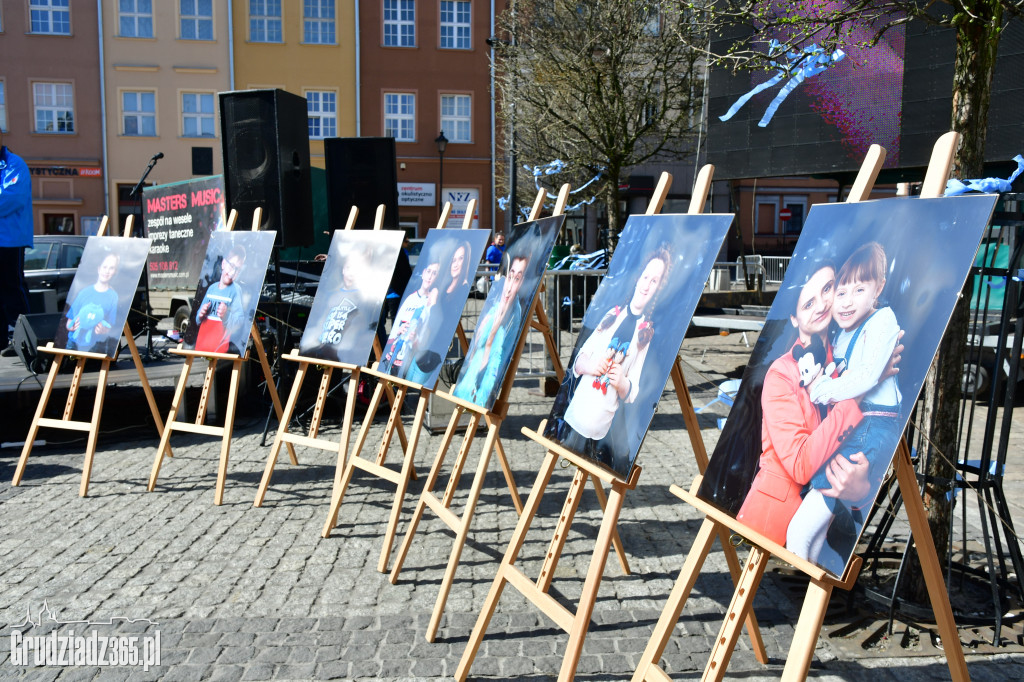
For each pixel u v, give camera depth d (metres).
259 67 27.08
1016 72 7.93
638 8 13.10
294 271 11.02
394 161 8.51
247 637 3.20
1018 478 5.32
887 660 2.97
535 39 14.77
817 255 2.38
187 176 26.95
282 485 5.26
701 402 7.85
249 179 7.25
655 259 2.98
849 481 1.98
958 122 3.21
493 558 4.03
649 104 14.93
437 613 3.19
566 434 3.04
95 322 5.45
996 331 7.30
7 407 7.55
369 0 27.42
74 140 26.47
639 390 2.71
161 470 5.58
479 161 28.42
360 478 5.45
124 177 26.75
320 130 27.66
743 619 2.19
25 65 26.11
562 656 3.06
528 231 3.84
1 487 5.18
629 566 3.92
